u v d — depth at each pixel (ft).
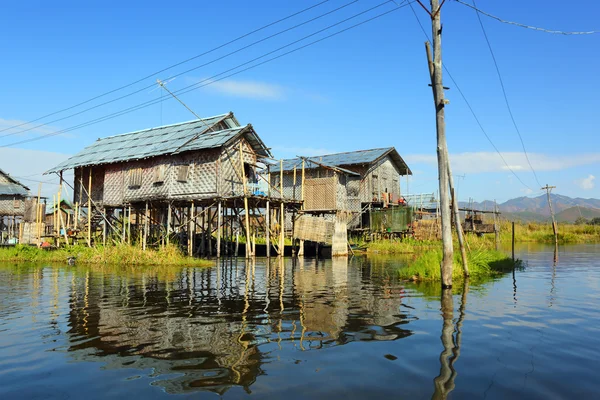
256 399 13.07
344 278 46.06
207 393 13.61
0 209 124.16
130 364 16.66
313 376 15.07
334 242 85.81
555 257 78.43
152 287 38.75
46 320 24.85
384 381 14.52
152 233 89.15
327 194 97.09
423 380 14.61
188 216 87.25
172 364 16.60
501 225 173.88
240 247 98.48
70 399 13.34
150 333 21.44
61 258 74.54
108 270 55.36
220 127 90.07
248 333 21.27
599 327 22.48
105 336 20.99
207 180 79.41
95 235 92.73
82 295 34.22
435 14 37.86
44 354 18.13
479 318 24.71
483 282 41.81
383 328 22.25
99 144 101.76
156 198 77.61
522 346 18.83
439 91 38.04
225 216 92.58
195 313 26.53
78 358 17.53
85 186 96.02
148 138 93.76
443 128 38.22
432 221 121.80
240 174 84.02
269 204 86.79
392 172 136.46
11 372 15.94
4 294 34.99
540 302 30.17
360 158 122.01
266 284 40.75
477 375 15.10
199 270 55.42
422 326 22.68
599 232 168.86
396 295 33.58
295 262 70.69
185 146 79.92
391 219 114.21
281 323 23.52
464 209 142.10
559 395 13.28
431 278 44.19
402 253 96.63
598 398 13.07
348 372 15.46
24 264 66.44
